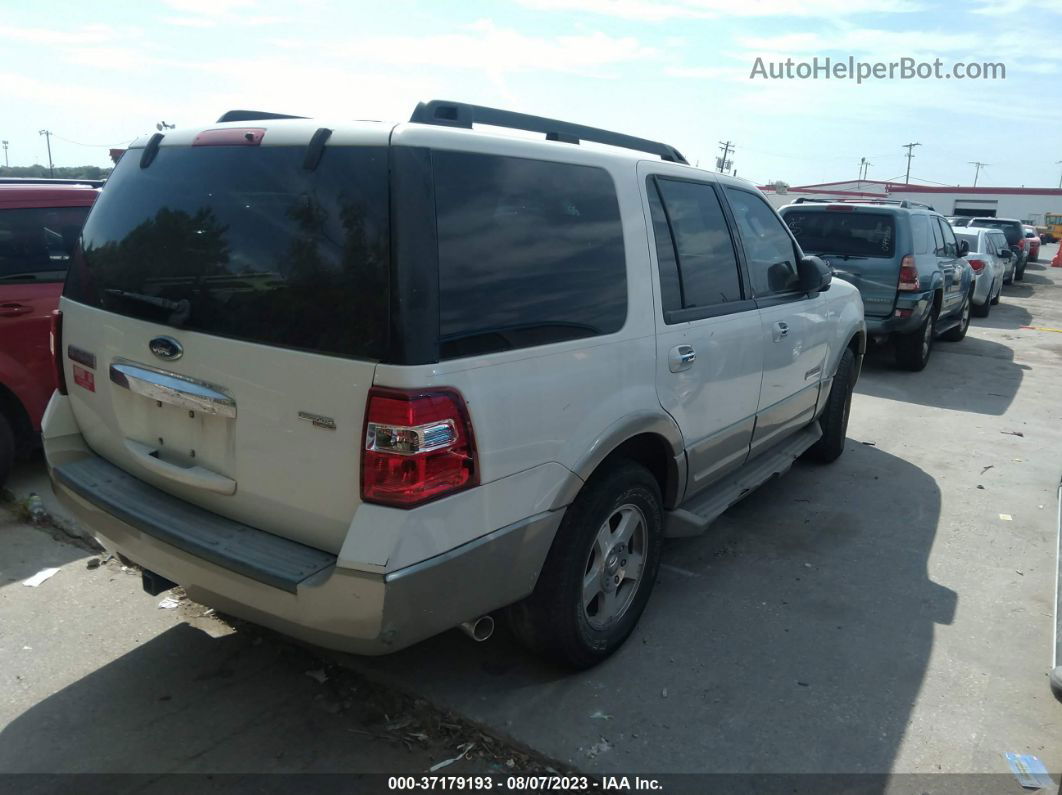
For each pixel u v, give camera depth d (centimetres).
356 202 232
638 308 315
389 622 232
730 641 351
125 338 286
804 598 391
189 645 338
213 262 261
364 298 228
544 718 295
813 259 462
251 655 332
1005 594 401
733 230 405
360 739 284
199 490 273
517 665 328
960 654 346
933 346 1165
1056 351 1147
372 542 227
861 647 349
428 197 233
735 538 459
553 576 291
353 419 229
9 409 487
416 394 224
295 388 239
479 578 254
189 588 270
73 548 422
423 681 315
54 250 504
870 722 298
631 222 319
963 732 295
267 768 268
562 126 334
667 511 364
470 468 241
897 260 852
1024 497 538
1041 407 797
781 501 517
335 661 328
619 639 334
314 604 234
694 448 363
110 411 303
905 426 712
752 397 415
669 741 285
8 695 302
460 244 242
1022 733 295
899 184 5188
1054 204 4962
